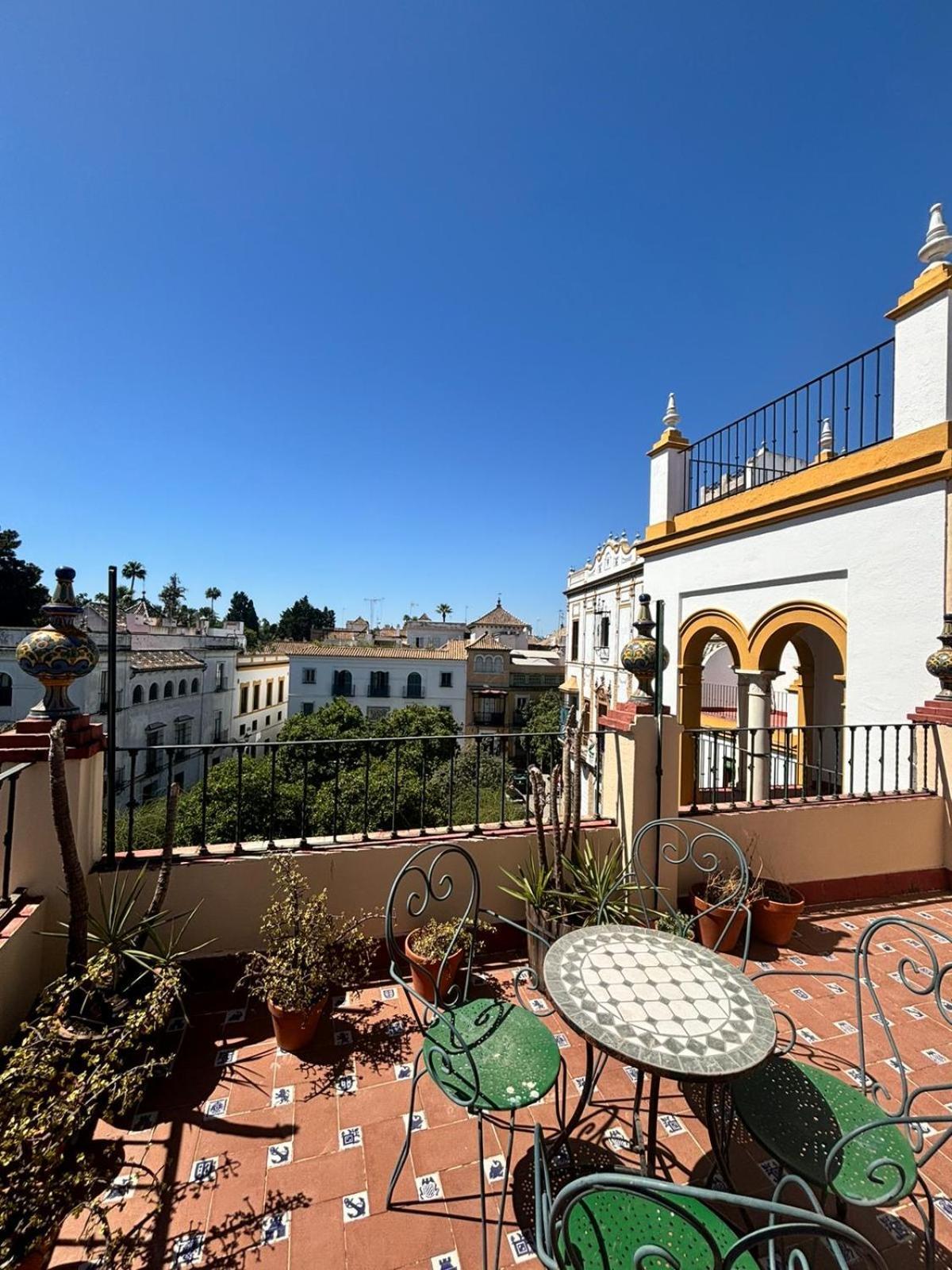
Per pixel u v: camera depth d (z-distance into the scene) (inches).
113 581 114.3
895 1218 72.4
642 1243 55.4
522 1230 68.9
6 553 1107.9
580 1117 82.3
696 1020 65.0
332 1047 99.0
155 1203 71.0
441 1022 78.8
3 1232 57.7
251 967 104.6
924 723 165.9
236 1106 86.0
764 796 242.7
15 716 772.0
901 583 180.5
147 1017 79.2
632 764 134.3
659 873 135.6
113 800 112.0
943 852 162.2
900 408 181.5
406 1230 68.7
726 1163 70.9
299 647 1369.3
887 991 117.6
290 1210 70.6
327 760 610.2
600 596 757.9
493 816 488.1
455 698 1348.4
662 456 318.3
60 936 99.3
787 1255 69.4
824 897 153.8
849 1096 71.2
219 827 467.2
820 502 209.2
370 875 119.9
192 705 1018.7
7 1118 61.0
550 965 76.1
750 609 253.1
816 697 310.8
